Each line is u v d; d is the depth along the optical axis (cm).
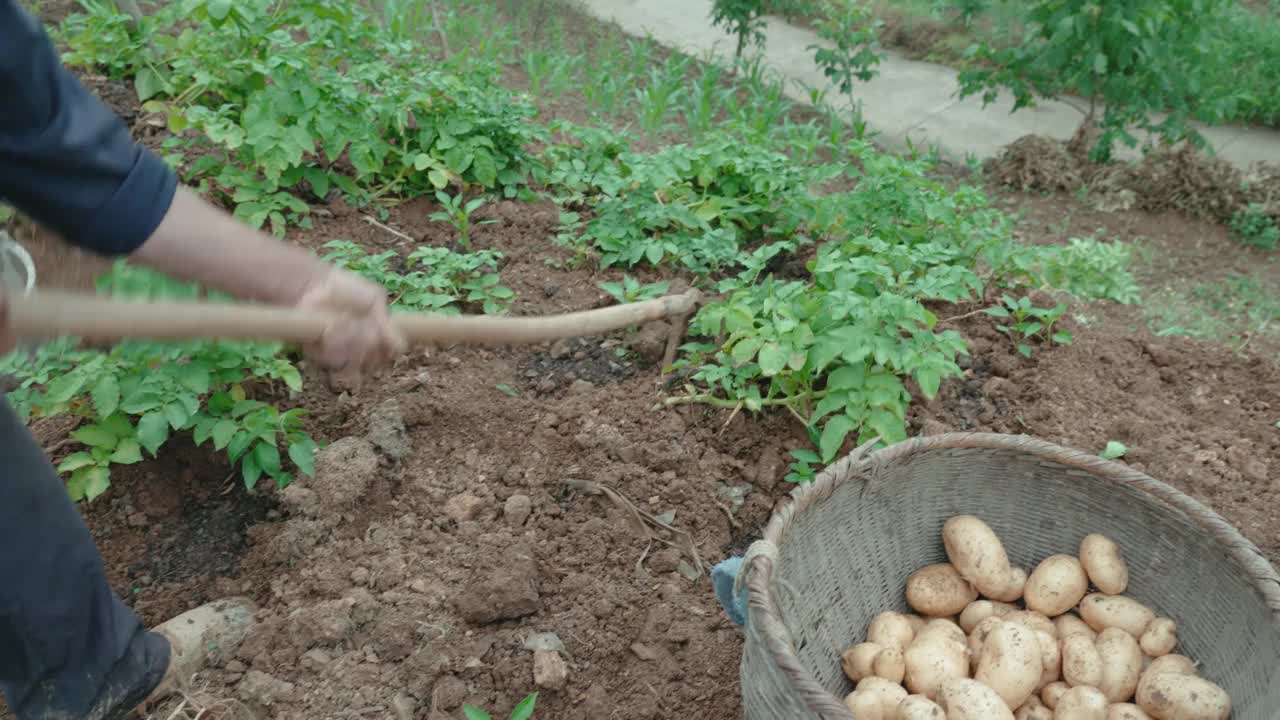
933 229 418
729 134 508
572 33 736
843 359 327
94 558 207
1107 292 438
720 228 429
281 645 260
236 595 276
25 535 190
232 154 425
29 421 314
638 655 264
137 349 286
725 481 318
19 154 157
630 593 280
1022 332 386
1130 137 554
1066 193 559
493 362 357
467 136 447
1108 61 556
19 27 149
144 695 227
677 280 389
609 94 591
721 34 769
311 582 276
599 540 294
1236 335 412
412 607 269
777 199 445
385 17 644
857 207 414
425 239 420
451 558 284
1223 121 648
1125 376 376
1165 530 267
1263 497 322
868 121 645
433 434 325
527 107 465
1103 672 256
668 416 332
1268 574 236
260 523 294
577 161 441
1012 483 284
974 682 238
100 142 163
